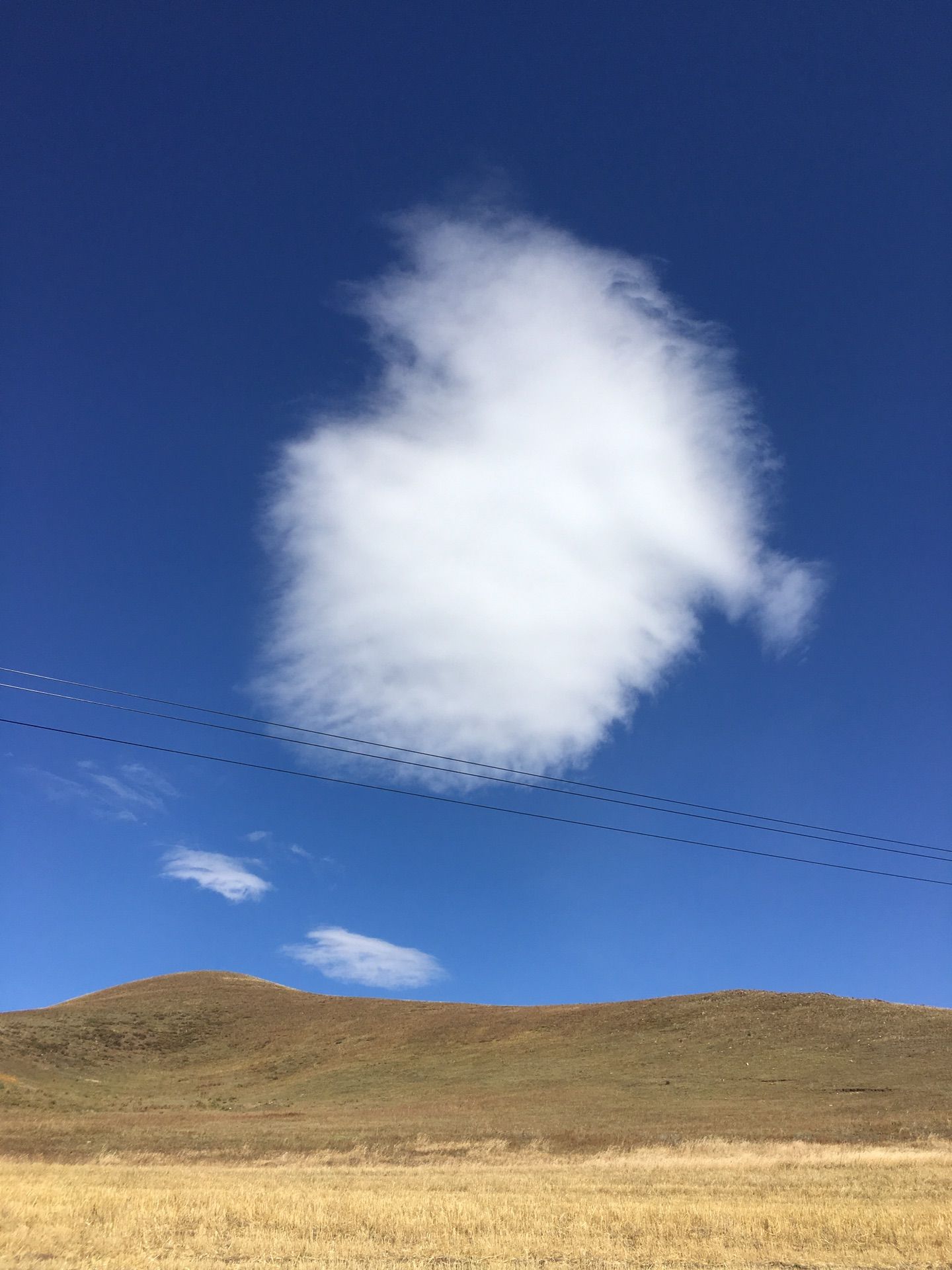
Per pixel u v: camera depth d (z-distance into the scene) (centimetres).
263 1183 3331
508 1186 3228
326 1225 2238
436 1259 1881
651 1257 1902
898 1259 1880
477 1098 7188
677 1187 3094
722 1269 1806
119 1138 5281
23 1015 12281
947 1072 6284
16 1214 2291
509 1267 1819
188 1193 2772
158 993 14088
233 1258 1867
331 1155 4581
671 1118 5609
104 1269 1745
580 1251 1942
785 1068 7031
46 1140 5181
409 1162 4366
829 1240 2030
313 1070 9844
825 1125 5066
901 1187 2980
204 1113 7331
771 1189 3008
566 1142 4819
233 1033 12019
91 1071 10200
